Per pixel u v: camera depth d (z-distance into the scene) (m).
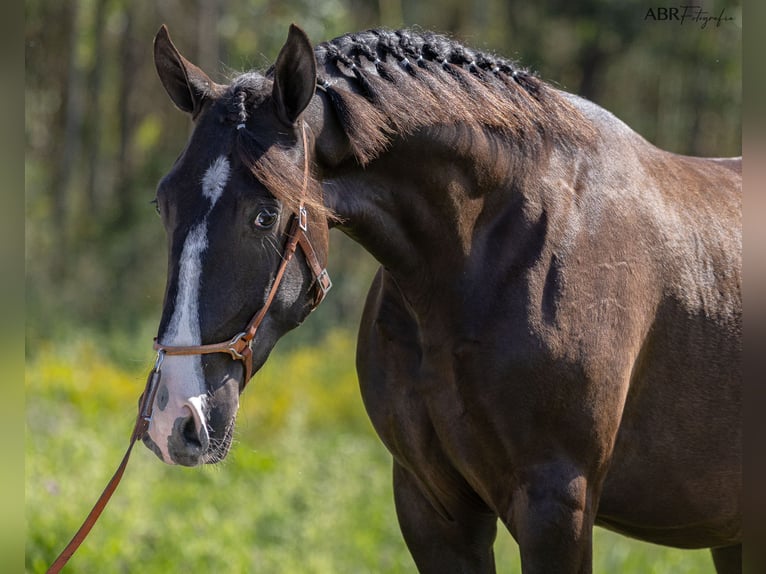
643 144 6.30
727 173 6.63
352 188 5.44
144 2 37.00
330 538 10.80
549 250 5.52
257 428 17.19
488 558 6.25
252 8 32.72
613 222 5.71
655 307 5.79
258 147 4.91
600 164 5.86
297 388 19.92
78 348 23.83
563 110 5.88
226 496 11.32
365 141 5.23
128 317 28.50
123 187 35.84
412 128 5.41
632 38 38.28
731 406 5.99
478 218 5.59
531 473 5.45
